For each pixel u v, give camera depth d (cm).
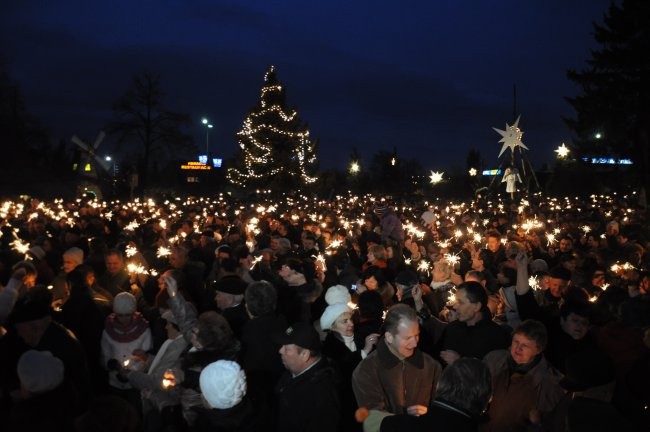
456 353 459
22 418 367
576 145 4269
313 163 4253
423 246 1227
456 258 955
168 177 6303
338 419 398
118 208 2331
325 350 503
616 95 3819
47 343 489
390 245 1062
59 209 2011
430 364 433
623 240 1193
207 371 363
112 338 579
